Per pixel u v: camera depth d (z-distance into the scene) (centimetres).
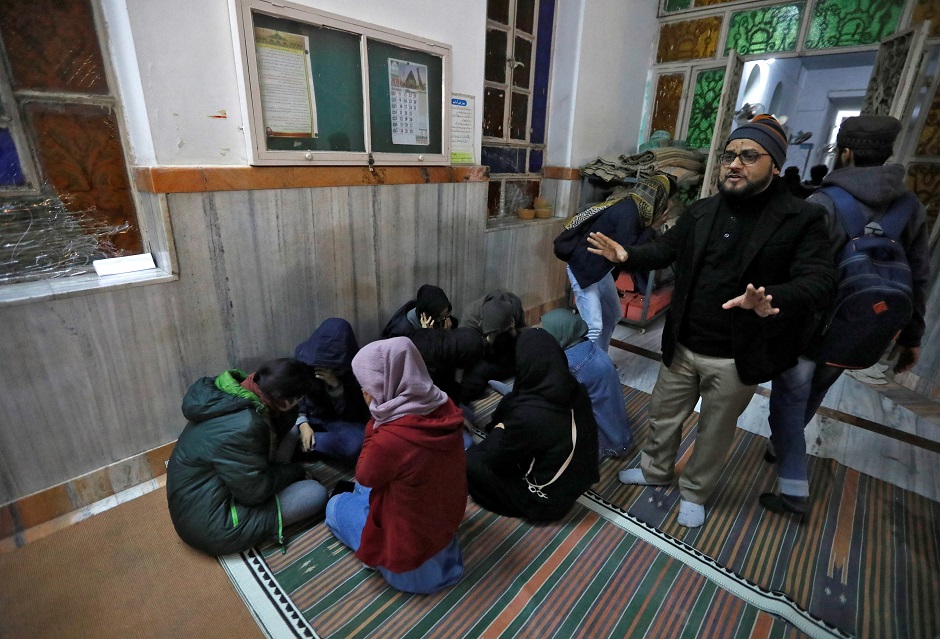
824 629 129
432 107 237
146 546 150
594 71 334
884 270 143
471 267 290
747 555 154
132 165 166
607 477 194
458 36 239
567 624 129
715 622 131
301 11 175
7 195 145
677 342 158
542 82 330
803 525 168
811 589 142
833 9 309
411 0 212
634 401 256
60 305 145
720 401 149
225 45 164
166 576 140
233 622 127
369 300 236
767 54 339
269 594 135
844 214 147
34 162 148
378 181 221
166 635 122
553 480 162
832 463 204
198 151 165
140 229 174
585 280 236
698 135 383
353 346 191
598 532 163
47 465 154
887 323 143
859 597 139
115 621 125
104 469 166
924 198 277
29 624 124
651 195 231
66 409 154
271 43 172
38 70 143
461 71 247
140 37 144
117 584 136
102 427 163
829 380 169
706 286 143
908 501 181
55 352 148
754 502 180
